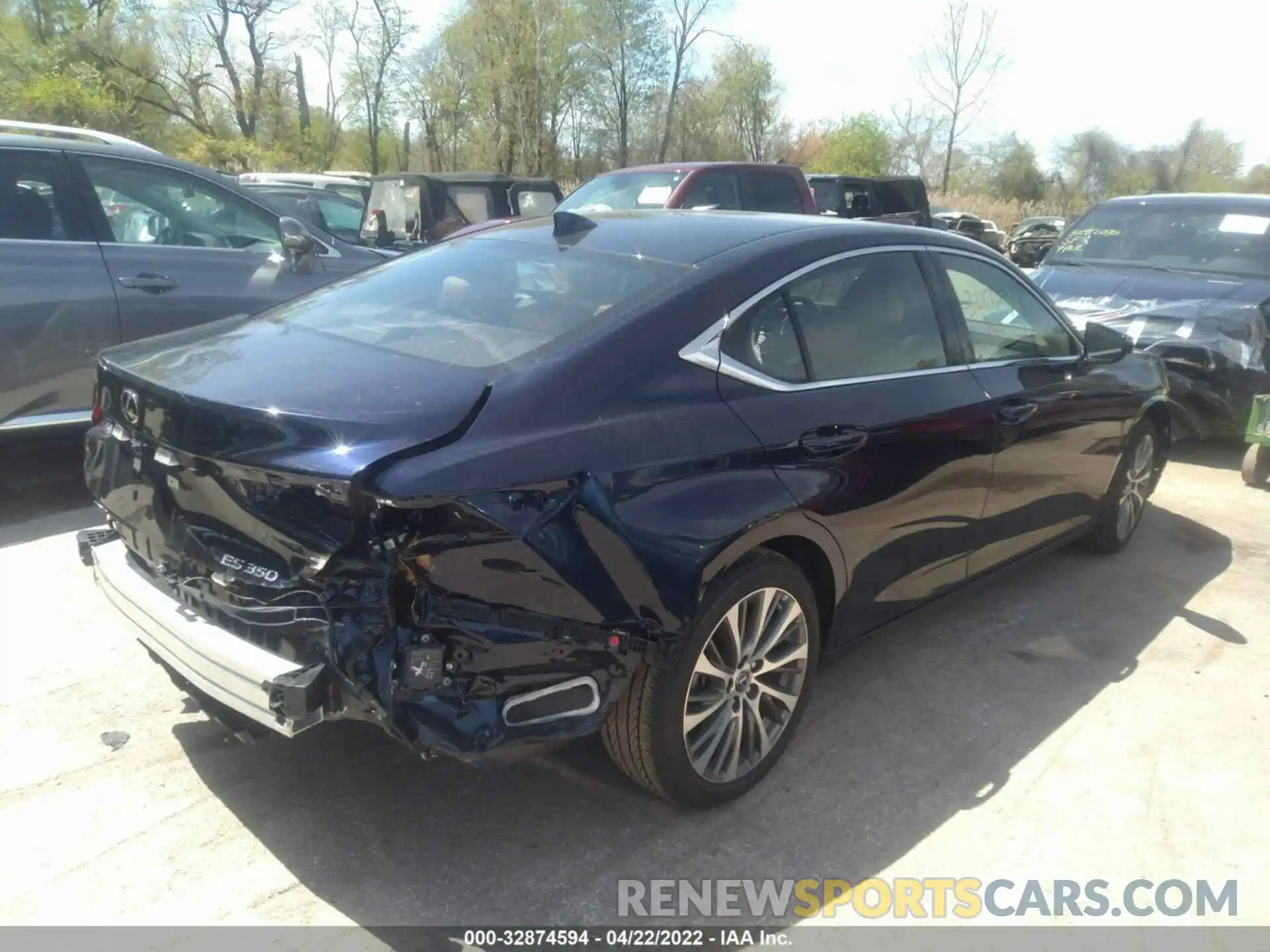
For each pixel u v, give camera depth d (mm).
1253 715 3846
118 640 3965
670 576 2684
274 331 3271
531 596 2479
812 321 3359
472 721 2439
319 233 6281
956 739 3602
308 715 2373
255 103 37594
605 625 2594
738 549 2867
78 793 3049
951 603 4770
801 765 3402
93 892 2666
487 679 2459
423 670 2369
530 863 2861
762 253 3320
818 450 3164
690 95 40562
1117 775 3428
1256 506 6527
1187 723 3775
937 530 3791
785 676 3279
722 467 2883
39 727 3369
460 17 36656
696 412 2900
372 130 39750
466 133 39688
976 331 4078
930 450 3613
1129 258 8359
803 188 10984
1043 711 3822
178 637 2697
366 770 3246
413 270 3666
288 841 2895
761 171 10648
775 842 3010
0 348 5027
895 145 46406
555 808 3107
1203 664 4246
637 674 2805
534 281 3258
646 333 2916
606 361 2803
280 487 2455
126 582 2980
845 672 4070
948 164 46000
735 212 3959
